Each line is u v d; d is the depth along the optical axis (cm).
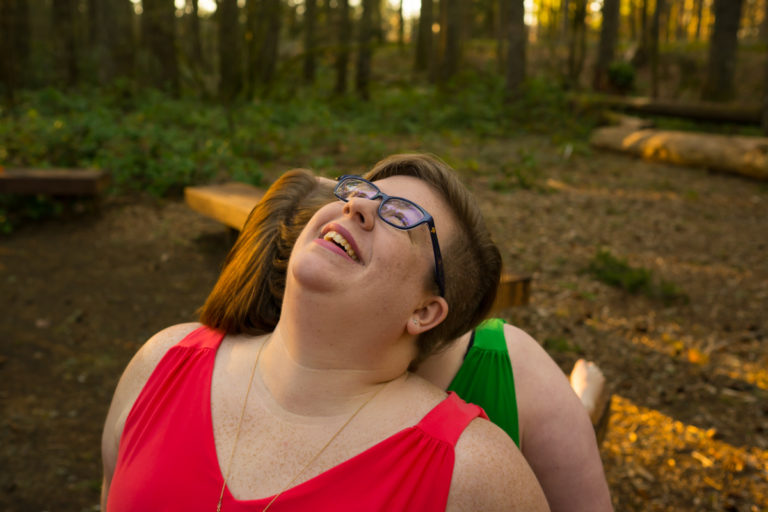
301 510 84
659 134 1130
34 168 710
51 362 389
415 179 101
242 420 95
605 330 458
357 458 85
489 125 1317
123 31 2294
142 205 695
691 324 472
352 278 87
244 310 114
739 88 2041
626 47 2722
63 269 528
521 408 122
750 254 636
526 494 87
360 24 1689
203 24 2211
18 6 1617
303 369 92
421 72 2794
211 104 1300
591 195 851
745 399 373
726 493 294
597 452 124
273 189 120
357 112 1451
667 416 356
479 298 104
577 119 1404
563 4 2678
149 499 93
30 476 291
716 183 960
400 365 98
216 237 615
